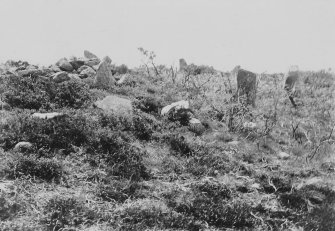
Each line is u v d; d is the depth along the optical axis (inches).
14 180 322.0
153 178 382.6
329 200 382.9
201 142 474.9
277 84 892.0
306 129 614.9
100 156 386.3
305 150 527.2
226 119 576.1
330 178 442.6
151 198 342.6
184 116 539.2
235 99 630.5
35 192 314.8
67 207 292.7
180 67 1018.1
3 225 261.6
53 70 647.8
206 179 384.5
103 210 308.3
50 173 341.4
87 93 538.3
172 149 449.1
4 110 444.1
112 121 467.8
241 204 348.8
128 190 341.4
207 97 680.4
